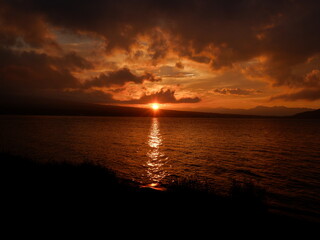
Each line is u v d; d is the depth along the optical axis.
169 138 54.25
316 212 10.78
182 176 18.48
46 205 6.45
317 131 85.44
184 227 5.41
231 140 50.66
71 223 5.35
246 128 105.69
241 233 5.27
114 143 41.69
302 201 12.57
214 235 5.09
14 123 107.81
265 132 78.50
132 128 94.06
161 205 6.88
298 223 6.08
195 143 44.34
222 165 23.38
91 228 5.13
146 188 8.86
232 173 19.80
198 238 4.91
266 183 16.56
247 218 6.16
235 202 7.29
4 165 12.33
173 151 33.38
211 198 7.86
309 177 18.47
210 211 6.52
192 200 7.45
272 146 40.41
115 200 7.16
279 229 5.64
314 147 39.00
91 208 6.36
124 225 5.37
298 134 69.75
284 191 14.54
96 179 9.66
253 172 20.22
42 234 4.76
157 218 5.88
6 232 4.80
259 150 35.16
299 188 15.27
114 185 9.07
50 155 26.38
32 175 9.94
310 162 25.25
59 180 9.16
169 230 5.21
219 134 67.94
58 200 6.87
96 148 34.25
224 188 14.96
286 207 11.48
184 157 28.22
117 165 22.44
